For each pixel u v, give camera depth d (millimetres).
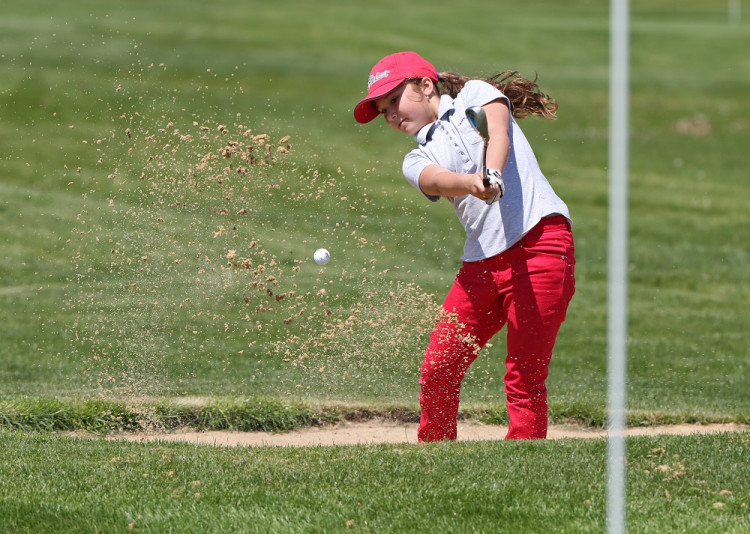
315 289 33250
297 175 51781
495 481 15211
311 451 17359
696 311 37281
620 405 10977
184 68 83875
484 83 17422
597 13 151000
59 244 39938
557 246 17266
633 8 172750
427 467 16000
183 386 23594
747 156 73812
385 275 37594
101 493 14875
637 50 118188
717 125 83750
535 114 18297
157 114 66438
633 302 38531
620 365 10766
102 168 53438
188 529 13453
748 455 16594
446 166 17359
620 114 9961
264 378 24594
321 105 76500
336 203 49625
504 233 17250
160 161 23859
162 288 31750
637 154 73625
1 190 48094
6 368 25188
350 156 61469
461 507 14141
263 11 124812
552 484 15000
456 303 18125
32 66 77062
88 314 31219
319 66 91812
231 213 26672
